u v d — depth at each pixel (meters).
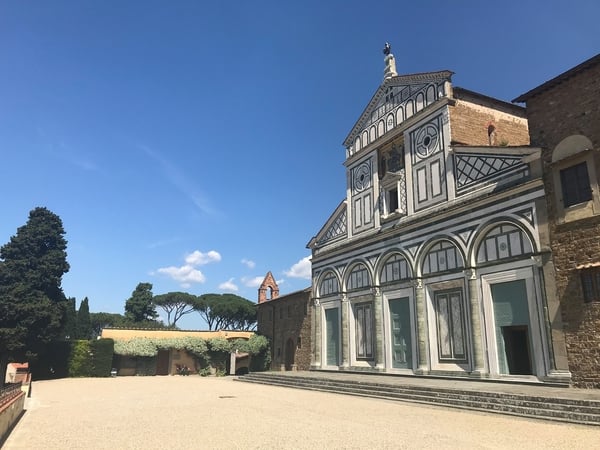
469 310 22.17
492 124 27.09
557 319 18.11
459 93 26.36
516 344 21.20
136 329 48.62
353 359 30.94
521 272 19.97
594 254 17.17
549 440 10.55
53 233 43.81
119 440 11.53
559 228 18.50
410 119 28.14
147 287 78.69
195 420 14.66
